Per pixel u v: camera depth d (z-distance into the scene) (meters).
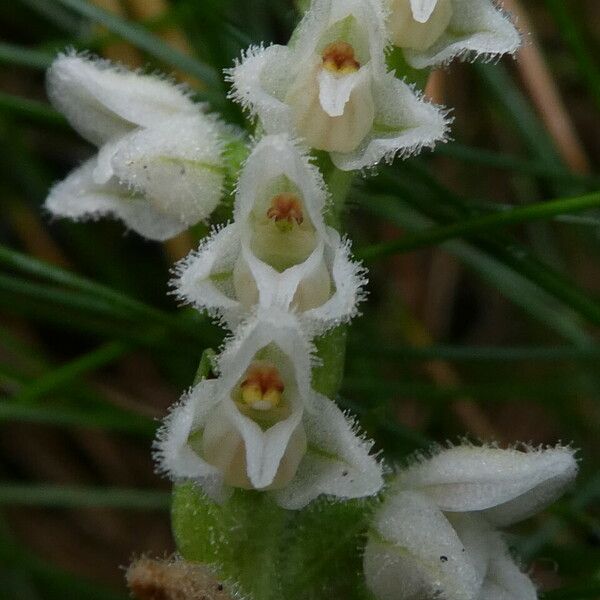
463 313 0.13
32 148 0.13
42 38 0.12
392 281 0.13
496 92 0.11
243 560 0.09
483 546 0.09
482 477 0.09
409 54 0.09
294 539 0.09
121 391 0.13
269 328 0.08
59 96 0.09
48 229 0.13
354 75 0.08
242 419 0.08
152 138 0.09
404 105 0.09
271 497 0.09
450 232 0.10
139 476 0.13
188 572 0.08
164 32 0.11
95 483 0.13
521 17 0.11
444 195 0.10
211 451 0.08
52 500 0.11
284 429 0.08
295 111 0.09
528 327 0.13
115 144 0.09
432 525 0.09
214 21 0.10
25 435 0.13
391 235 0.13
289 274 0.08
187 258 0.08
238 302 0.08
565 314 0.11
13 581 0.11
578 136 0.13
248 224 0.08
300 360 0.08
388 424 0.10
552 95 0.11
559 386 0.11
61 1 0.10
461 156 0.10
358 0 0.08
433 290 0.13
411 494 0.09
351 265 0.08
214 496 0.08
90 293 0.10
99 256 0.12
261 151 0.08
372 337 0.12
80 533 0.13
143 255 0.12
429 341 0.12
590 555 0.10
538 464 0.09
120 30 0.10
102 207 0.09
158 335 0.10
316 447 0.08
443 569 0.09
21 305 0.11
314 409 0.08
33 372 0.11
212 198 0.09
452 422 0.12
